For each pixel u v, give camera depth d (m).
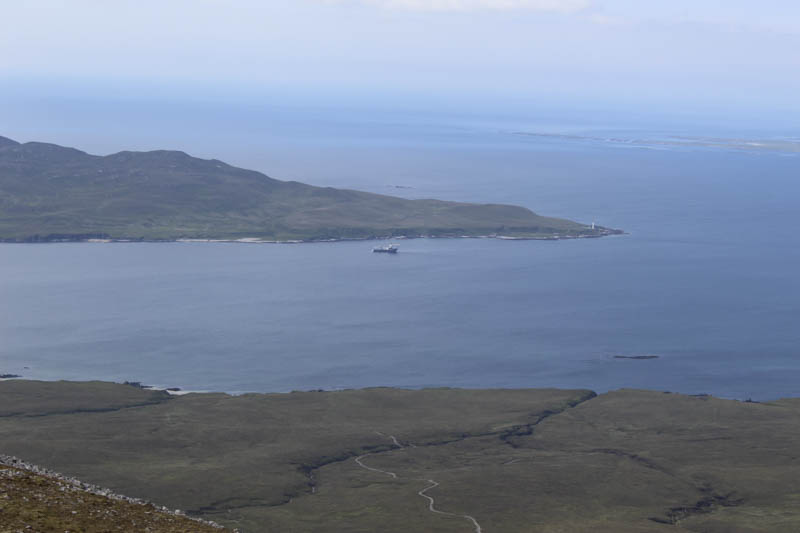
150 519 53.47
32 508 48.91
